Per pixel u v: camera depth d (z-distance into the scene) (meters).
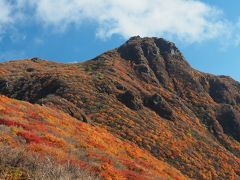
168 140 62.53
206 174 56.06
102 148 30.56
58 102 58.97
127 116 67.94
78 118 57.34
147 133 62.22
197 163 58.22
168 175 35.16
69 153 21.58
